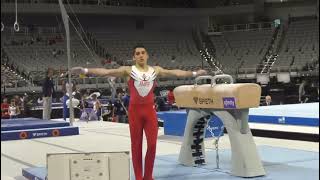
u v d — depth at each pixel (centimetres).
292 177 507
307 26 2936
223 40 3119
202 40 3167
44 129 1047
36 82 2308
